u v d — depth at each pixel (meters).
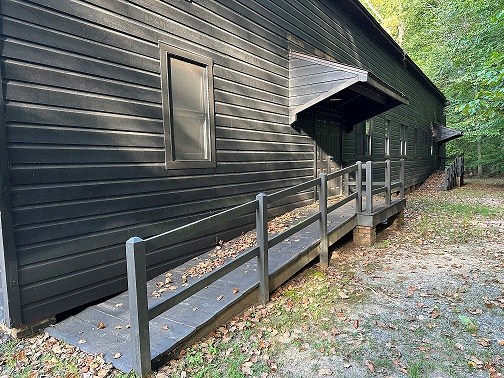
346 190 8.32
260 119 5.61
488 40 11.61
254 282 3.50
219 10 4.72
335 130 8.44
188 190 4.29
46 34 2.82
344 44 8.81
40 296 2.83
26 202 2.72
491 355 2.64
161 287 3.50
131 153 3.57
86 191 3.15
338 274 4.45
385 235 6.52
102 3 3.25
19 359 2.48
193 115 4.39
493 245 5.86
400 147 13.57
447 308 3.48
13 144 2.63
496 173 23.73
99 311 3.13
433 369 2.48
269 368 2.49
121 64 3.44
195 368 2.44
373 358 2.62
